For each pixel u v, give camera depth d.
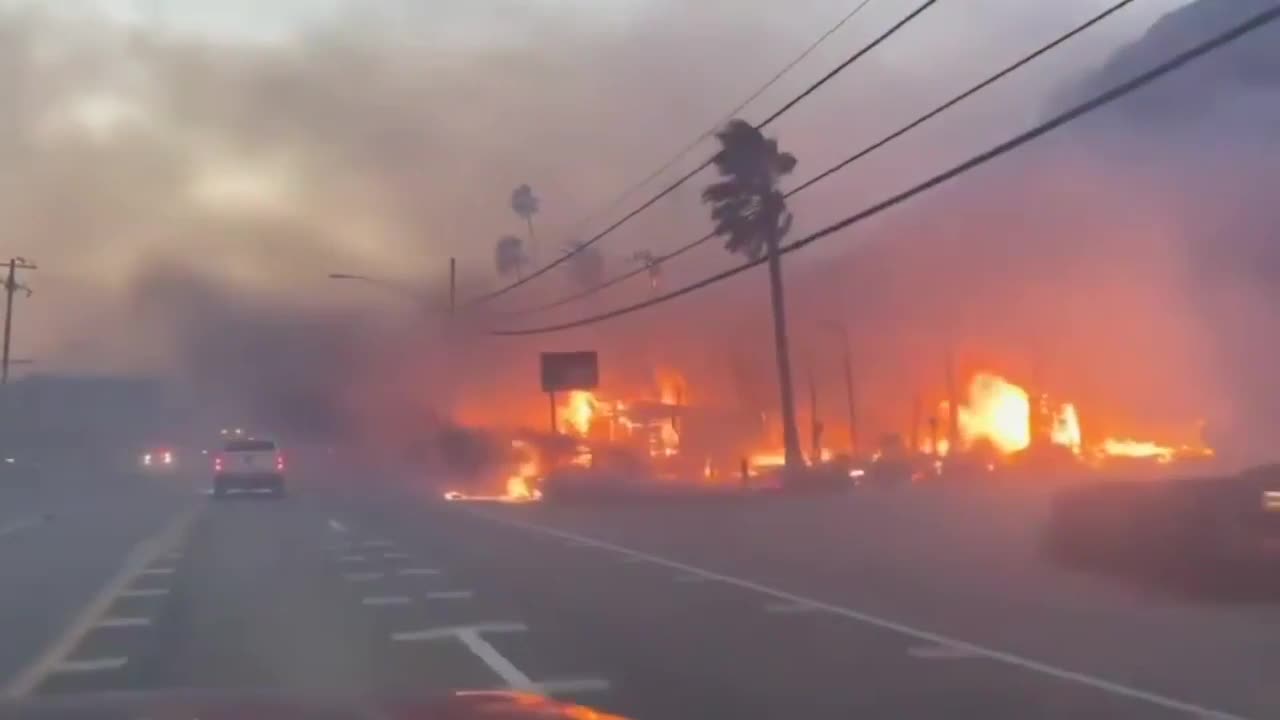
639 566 20.09
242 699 5.65
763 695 10.05
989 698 9.90
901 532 25.81
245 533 28.02
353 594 16.95
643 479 48.06
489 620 14.35
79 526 31.12
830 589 16.92
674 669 11.23
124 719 5.11
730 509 34.06
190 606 16.05
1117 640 12.60
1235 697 9.89
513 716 4.98
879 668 11.18
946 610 14.80
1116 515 17.88
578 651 12.23
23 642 13.38
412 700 5.47
